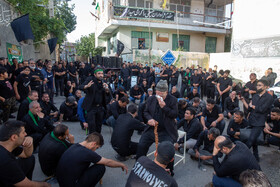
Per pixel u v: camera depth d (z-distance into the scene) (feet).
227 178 9.06
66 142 9.81
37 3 39.11
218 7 67.56
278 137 14.51
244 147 8.83
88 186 8.46
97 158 8.32
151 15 54.65
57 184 9.88
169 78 37.42
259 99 12.67
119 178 10.71
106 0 56.18
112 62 36.45
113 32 63.00
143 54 52.49
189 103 18.37
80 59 91.56
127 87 37.99
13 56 30.37
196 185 10.25
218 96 24.94
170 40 60.29
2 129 6.57
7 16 28.91
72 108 19.65
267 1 40.37
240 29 45.78
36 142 12.37
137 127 11.94
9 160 6.38
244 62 45.29
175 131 10.58
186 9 63.00
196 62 57.41
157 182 5.90
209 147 12.63
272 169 12.03
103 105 14.78
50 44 39.81
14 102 16.93
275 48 39.60
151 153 13.04
